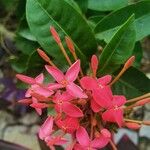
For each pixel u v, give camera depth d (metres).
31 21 0.16
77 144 0.14
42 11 0.16
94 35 0.16
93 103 0.14
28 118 0.27
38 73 0.18
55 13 0.16
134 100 0.15
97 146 0.14
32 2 0.16
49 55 0.17
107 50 0.15
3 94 0.25
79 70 0.14
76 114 0.14
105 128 0.15
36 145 0.27
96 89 0.14
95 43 0.16
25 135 0.27
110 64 0.16
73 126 0.14
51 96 0.14
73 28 0.16
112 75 0.17
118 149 0.23
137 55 0.19
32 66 0.18
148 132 0.27
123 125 0.15
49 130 0.14
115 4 0.19
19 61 0.19
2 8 0.27
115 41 0.15
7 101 0.26
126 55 0.15
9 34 0.24
